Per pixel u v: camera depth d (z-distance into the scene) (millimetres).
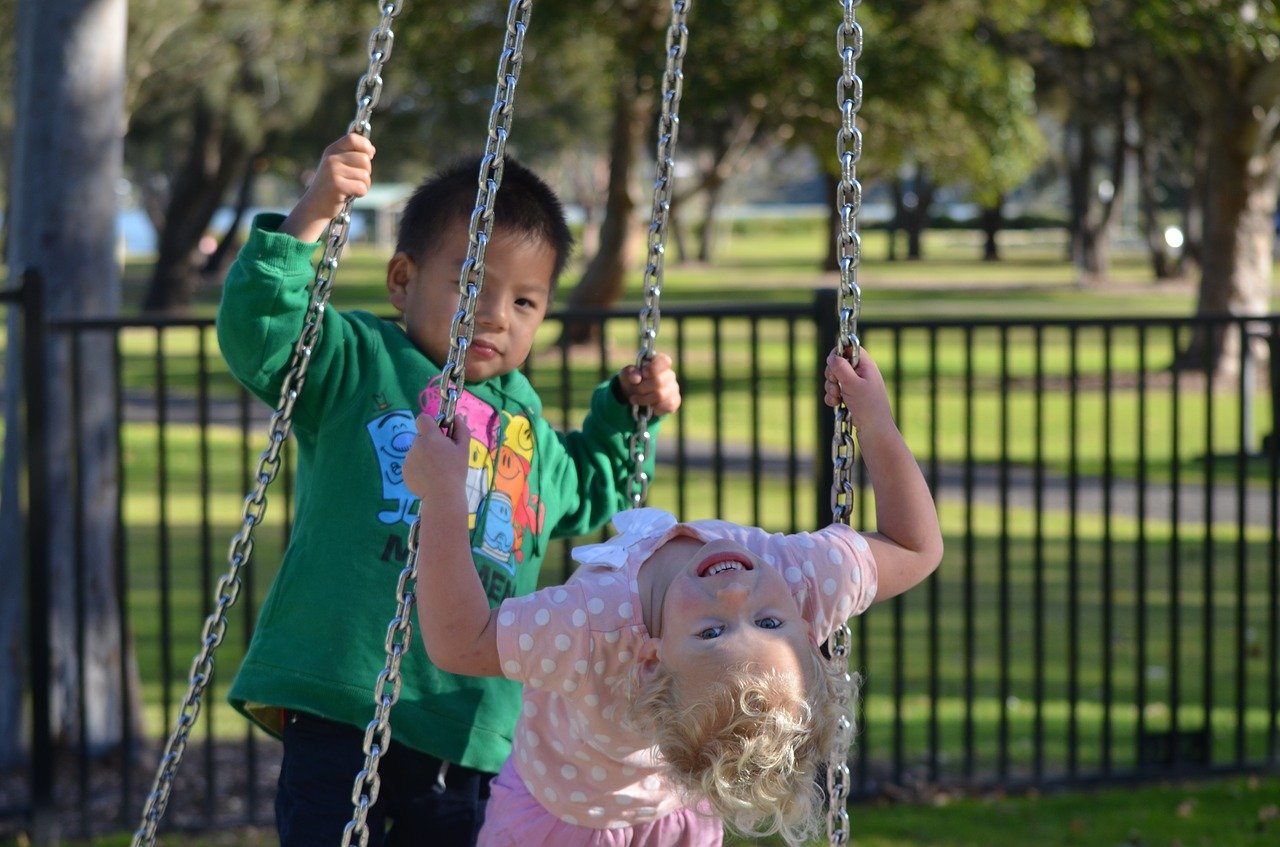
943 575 8805
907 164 21547
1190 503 11234
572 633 2090
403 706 2453
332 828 2428
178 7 26297
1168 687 6367
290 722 2512
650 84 15211
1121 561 9094
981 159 18469
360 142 2373
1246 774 5199
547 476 2738
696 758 1904
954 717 5949
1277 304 30797
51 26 5223
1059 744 5590
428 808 2549
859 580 2240
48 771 4652
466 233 2545
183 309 32688
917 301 35219
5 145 28922
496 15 17234
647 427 2879
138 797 5070
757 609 1984
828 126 16922
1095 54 27031
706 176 21750
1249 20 13102
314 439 2580
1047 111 36438
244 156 32250
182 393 18656
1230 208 18000
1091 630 7391
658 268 2686
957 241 81125
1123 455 13719
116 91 5359
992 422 15789
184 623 7391
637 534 2291
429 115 33469
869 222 70250
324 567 2471
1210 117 17953
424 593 2088
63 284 5234
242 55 30375
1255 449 13898
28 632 4668
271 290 2398
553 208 2648
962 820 4699
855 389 2289
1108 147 48812
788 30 14312
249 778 4770
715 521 2293
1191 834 4527
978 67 16188
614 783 2260
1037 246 77062
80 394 4832
